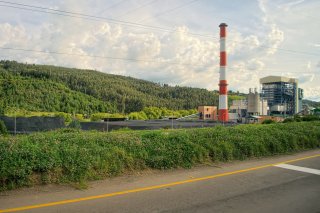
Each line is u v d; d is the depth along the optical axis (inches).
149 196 298.5
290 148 639.8
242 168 448.1
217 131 572.4
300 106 3993.6
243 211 262.8
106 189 318.7
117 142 425.7
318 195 317.7
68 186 324.2
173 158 434.3
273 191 329.1
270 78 3860.7
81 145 393.1
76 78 5743.1
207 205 276.1
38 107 3612.2
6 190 302.2
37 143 365.7
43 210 251.8
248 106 3422.7
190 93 6889.8
